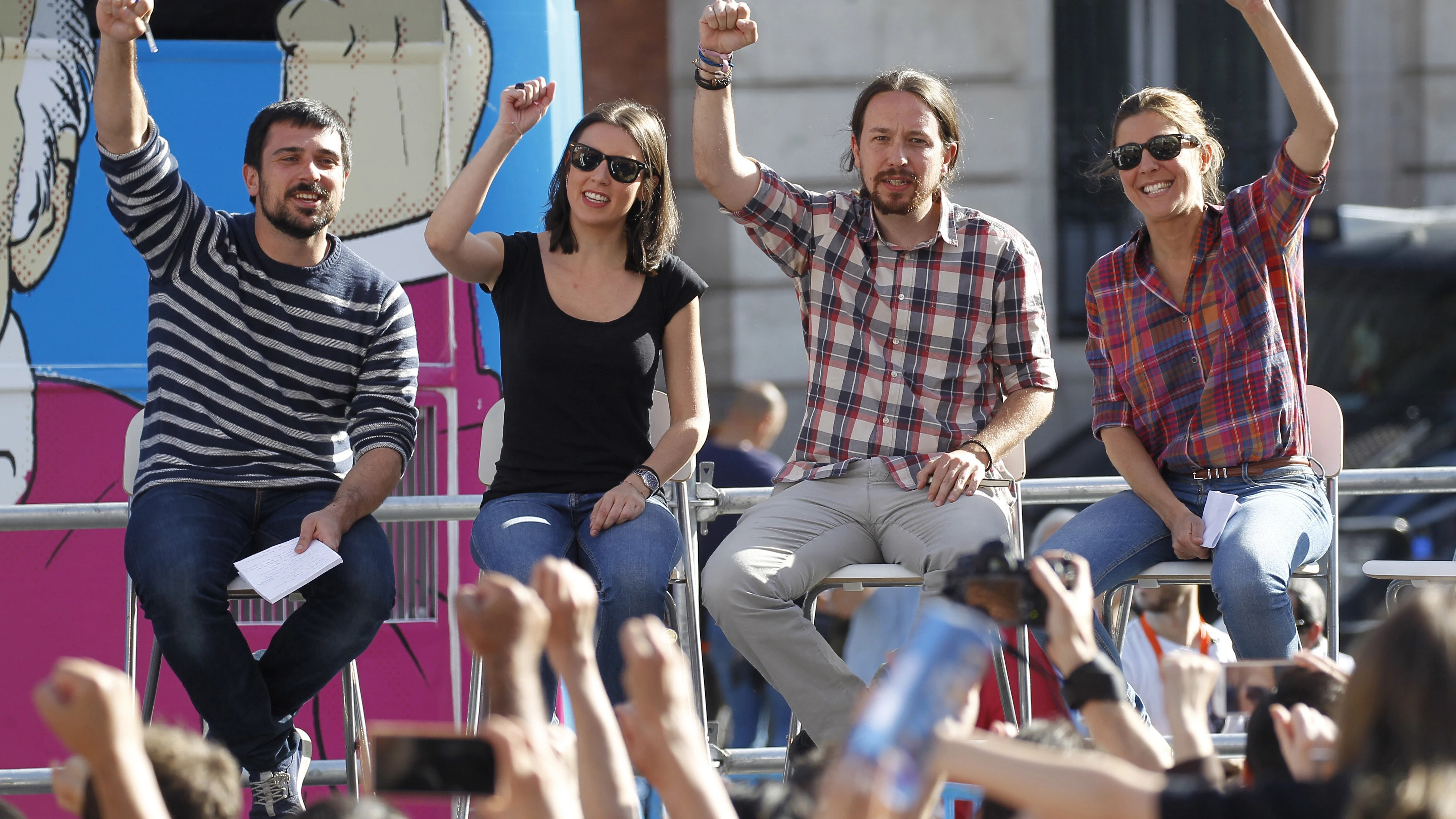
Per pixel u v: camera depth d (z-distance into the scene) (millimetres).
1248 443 11180
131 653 10523
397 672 12547
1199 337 11398
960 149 11773
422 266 12594
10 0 12289
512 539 10297
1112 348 11727
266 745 10211
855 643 17156
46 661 12109
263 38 12508
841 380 11508
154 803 4605
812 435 11555
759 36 29453
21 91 12227
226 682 9953
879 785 3156
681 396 11320
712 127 11297
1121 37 30469
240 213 11859
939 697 3230
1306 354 11461
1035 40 29984
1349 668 6359
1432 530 21328
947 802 7152
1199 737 5910
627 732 4930
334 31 12570
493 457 11570
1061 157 30344
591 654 5332
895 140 11273
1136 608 14047
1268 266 11344
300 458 10898
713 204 29984
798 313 30094
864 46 29641
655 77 29750
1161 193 11227
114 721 4559
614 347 10992
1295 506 10812
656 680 4809
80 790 5477
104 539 12234
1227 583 10320
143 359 12258
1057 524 17094
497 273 11297
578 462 10922
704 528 12742
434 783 5180
